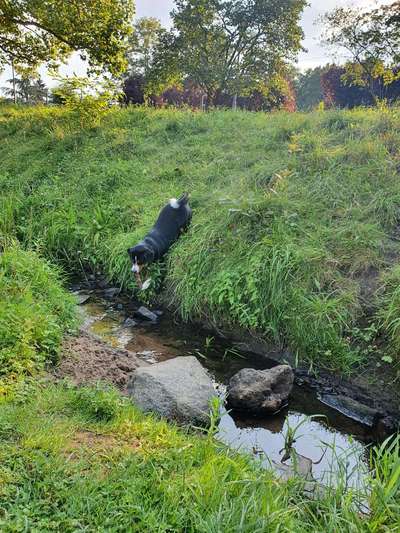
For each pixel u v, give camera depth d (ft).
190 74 86.48
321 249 18.15
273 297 17.25
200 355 17.04
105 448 10.00
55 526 7.68
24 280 17.53
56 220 27.45
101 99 40.22
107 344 16.71
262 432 13.32
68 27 41.68
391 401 14.32
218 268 19.31
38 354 13.61
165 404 12.40
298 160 24.49
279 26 83.41
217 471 9.34
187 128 35.45
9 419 10.25
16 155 38.68
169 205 21.80
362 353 15.52
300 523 8.46
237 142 30.42
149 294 21.03
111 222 25.99
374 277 17.34
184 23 82.89
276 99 100.99
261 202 20.67
